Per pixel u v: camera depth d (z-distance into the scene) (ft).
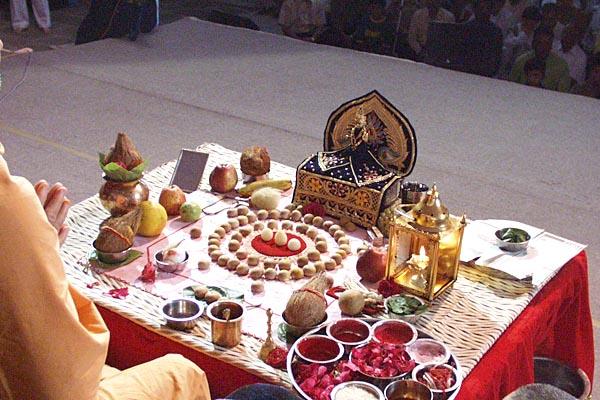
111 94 20.07
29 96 19.76
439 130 18.43
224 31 25.95
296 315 7.62
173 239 9.41
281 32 29.04
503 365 7.65
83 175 15.78
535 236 9.45
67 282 5.52
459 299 8.41
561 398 7.43
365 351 7.35
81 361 5.51
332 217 9.91
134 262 8.88
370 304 8.22
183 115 18.86
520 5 22.68
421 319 8.07
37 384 5.44
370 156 9.86
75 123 18.21
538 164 16.88
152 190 10.66
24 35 26.66
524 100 20.62
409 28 24.07
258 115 19.03
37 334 5.33
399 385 6.92
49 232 5.38
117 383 6.42
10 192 5.23
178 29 25.90
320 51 24.20
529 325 8.18
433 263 8.15
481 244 9.30
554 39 21.71
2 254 5.17
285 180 10.60
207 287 8.45
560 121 19.30
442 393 6.91
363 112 9.82
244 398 6.56
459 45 22.70
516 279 8.70
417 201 9.42
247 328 7.84
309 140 17.69
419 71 22.57
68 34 27.07
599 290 12.34
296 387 6.91
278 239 9.23
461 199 15.19
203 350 7.50
